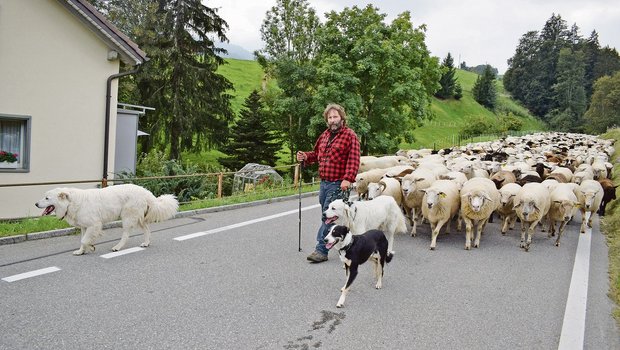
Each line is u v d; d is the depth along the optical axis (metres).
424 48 30.41
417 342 4.80
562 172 15.30
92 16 13.30
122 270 6.66
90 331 4.74
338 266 7.32
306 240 8.91
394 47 26.83
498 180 13.30
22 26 12.46
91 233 7.32
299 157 8.05
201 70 26.25
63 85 13.32
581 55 115.38
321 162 7.49
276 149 28.58
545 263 8.05
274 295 5.96
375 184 9.96
